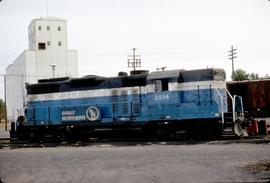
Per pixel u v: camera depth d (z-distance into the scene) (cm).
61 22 7550
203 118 2411
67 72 7569
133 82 2600
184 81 2472
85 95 2744
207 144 2098
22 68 7394
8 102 8462
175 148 1981
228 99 2642
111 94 2661
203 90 2416
